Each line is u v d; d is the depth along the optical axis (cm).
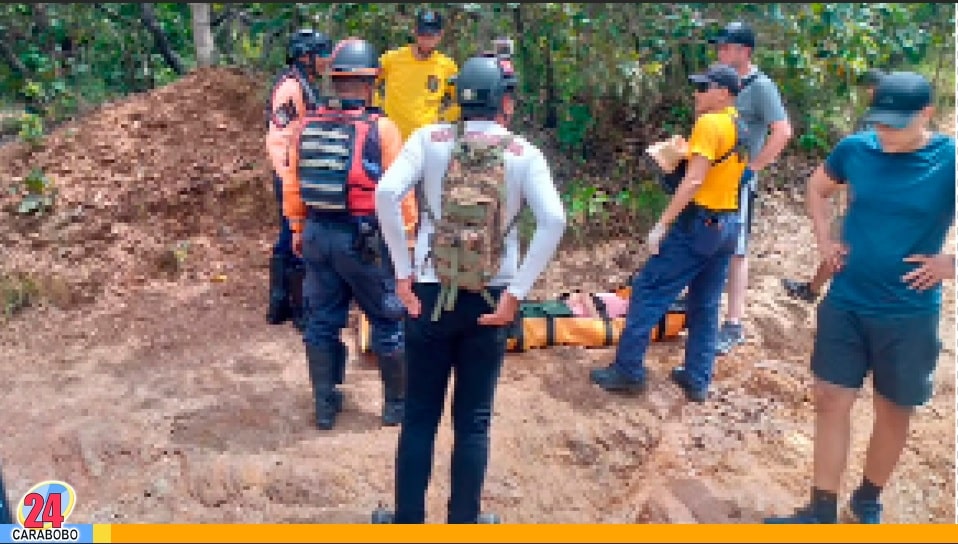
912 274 308
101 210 585
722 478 390
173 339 490
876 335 321
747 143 404
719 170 399
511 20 661
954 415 431
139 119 651
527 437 406
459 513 327
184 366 464
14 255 557
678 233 412
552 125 693
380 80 541
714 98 400
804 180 660
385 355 406
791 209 632
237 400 430
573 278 562
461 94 301
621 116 691
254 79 686
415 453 324
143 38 952
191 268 557
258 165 612
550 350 480
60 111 822
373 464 385
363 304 402
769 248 590
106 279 543
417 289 310
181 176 605
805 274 558
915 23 774
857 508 358
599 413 427
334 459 387
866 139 320
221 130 641
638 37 659
